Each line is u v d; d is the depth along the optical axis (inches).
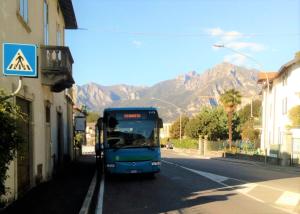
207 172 1018.1
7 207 470.9
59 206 485.4
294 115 1710.1
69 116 1362.0
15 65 326.3
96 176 876.6
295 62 1771.7
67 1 1041.5
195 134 3265.3
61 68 711.7
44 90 749.3
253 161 1723.7
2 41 460.8
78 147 1926.7
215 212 469.1
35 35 673.0
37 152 677.9
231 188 690.8
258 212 466.9
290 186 722.8
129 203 548.4
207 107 3331.7
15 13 522.9
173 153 2785.4
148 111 842.8
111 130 832.9
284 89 1932.8
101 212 484.4
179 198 581.9
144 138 832.3
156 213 471.5
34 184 650.2
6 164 315.9
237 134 3243.1
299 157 1395.2
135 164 823.7
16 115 309.9
